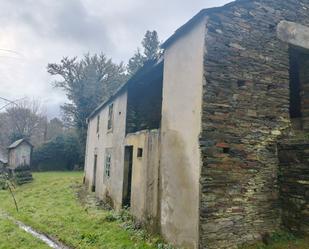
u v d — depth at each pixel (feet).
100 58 96.27
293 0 21.49
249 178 17.89
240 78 18.37
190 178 17.57
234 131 17.75
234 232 16.87
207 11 17.58
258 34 19.42
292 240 17.30
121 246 19.30
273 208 18.49
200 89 17.37
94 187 46.37
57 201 38.22
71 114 96.43
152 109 31.53
